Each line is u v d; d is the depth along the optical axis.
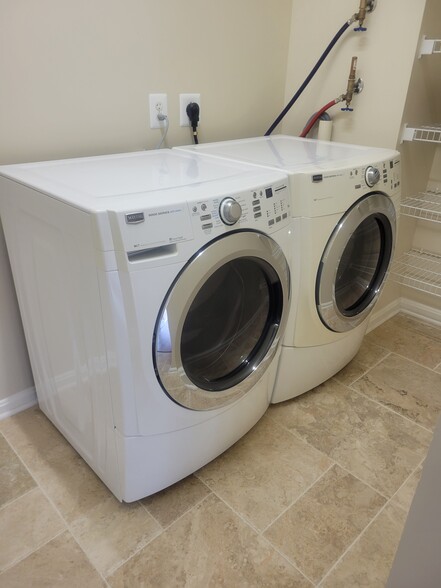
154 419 1.15
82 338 1.15
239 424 1.46
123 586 1.12
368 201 1.50
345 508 1.35
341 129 2.03
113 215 0.90
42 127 1.41
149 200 0.97
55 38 1.35
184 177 1.21
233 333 1.33
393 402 1.80
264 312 1.39
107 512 1.31
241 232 1.12
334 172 1.38
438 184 2.20
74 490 1.37
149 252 0.98
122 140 1.63
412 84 1.78
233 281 1.23
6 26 1.24
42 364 1.49
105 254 0.92
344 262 1.65
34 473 1.42
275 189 1.23
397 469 1.49
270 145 1.80
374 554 1.22
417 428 1.67
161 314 1.01
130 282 0.94
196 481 1.42
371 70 1.85
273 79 2.10
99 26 1.43
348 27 1.85
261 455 1.53
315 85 2.06
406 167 1.99
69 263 1.06
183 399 1.17
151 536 1.24
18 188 1.17
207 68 1.80
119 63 1.52
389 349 2.16
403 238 2.24
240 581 1.14
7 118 1.33
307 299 1.49
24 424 1.62
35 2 1.27
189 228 1.00
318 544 1.24
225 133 2.00
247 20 1.86
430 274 2.29
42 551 1.19
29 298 1.38
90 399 1.24
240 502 1.35
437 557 0.78
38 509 1.31
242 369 1.36
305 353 1.65
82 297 1.07
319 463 1.50
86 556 1.18
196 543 1.23
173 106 1.74
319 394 1.83
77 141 1.51
